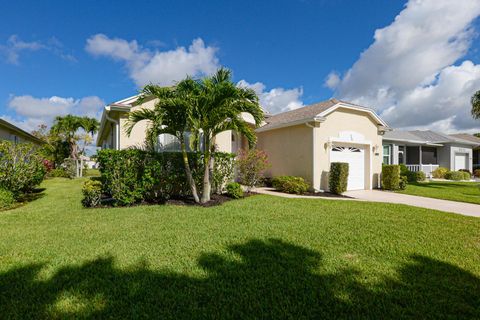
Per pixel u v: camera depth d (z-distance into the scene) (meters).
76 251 4.26
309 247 4.46
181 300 2.88
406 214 7.17
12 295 2.98
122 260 3.90
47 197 10.27
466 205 9.31
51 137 25.92
